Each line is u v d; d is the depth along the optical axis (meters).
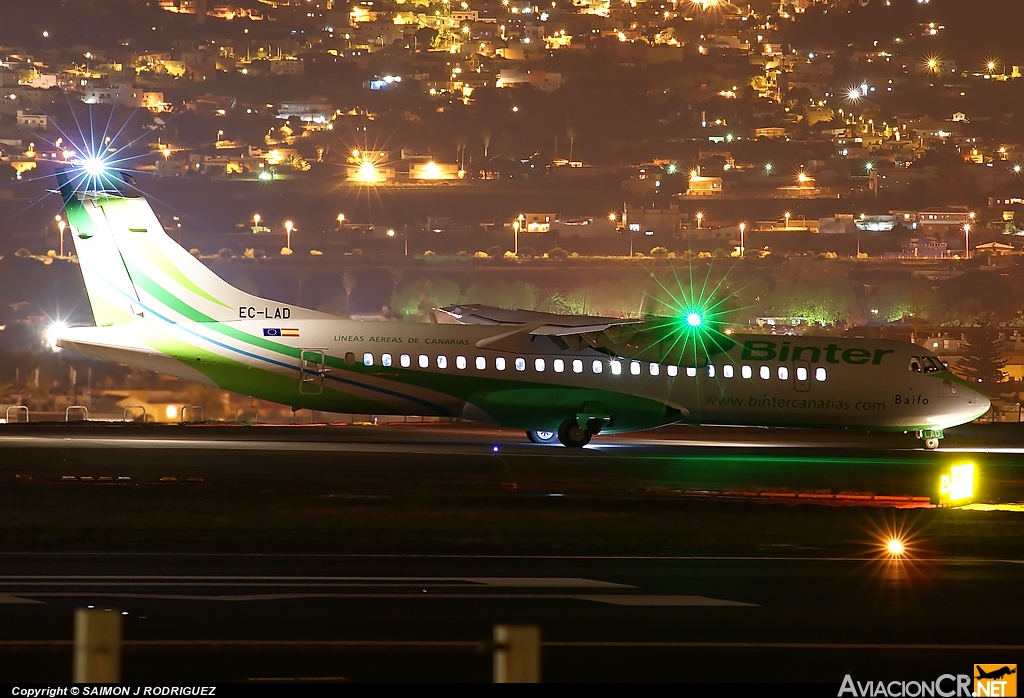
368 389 176.12
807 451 187.75
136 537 95.81
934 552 95.94
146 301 173.12
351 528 102.25
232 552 89.38
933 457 181.00
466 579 79.25
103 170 170.62
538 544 95.94
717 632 64.12
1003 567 88.56
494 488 131.38
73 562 83.31
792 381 186.12
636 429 185.38
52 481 127.38
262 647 52.50
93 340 172.00
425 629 63.34
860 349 190.38
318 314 177.38
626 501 122.31
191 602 69.31
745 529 106.44
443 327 179.00
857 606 72.00
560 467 151.38
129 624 63.28
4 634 59.97
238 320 174.25
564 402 179.75
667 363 182.75
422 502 118.81
